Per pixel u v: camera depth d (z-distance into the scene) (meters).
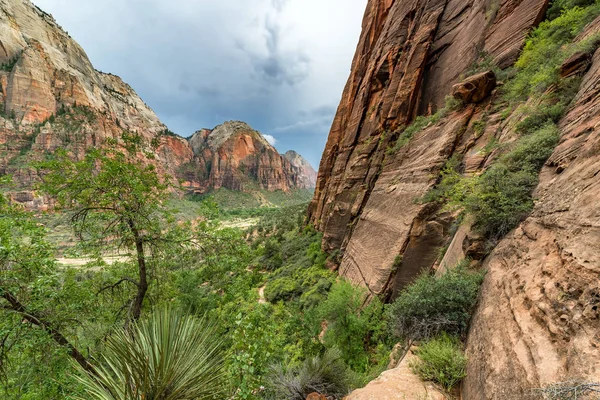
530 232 5.02
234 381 2.91
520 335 3.48
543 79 8.79
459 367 4.57
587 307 2.69
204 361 2.90
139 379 2.40
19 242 4.60
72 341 5.74
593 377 2.10
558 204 4.60
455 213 11.40
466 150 12.62
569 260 3.34
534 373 2.79
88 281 6.93
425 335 5.57
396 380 4.75
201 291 10.99
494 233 6.53
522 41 12.47
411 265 12.86
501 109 11.99
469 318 5.43
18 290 4.55
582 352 2.42
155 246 7.11
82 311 5.98
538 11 12.12
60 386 4.72
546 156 6.45
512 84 11.87
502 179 6.54
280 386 6.07
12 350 4.79
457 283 5.84
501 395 3.14
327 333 13.68
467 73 14.85
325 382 6.15
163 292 8.13
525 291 3.94
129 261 8.05
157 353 2.72
